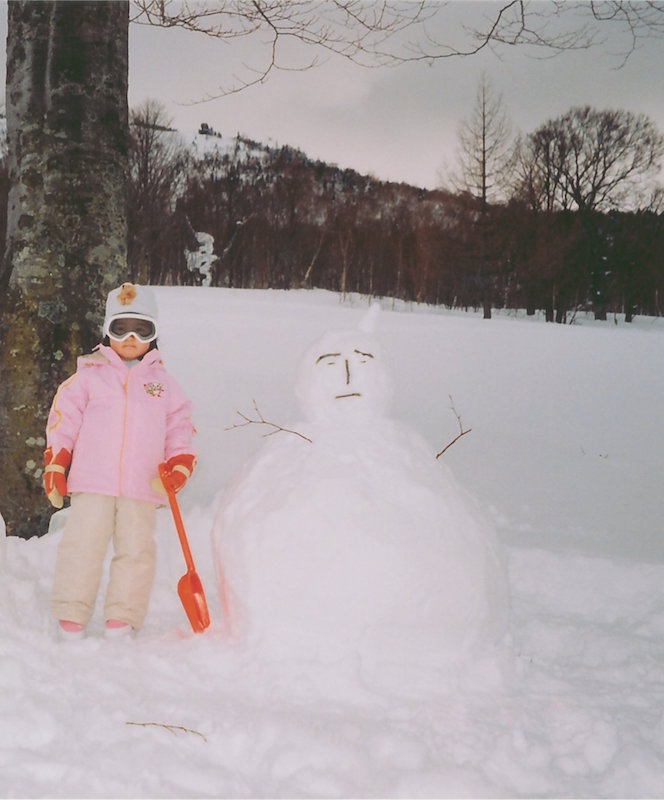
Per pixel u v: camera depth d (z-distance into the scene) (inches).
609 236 1585.9
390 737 91.2
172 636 124.3
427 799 81.5
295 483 118.9
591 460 266.2
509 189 1413.6
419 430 301.4
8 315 167.0
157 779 81.7
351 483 116.4
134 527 131.1
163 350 436.8
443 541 113.9
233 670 108.3
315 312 772.6
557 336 633.6
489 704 103.7
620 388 409.7
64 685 98.1
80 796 77.7
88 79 170.2
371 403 129.3
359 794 82.0
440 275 1534.2
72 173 168.9
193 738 89.7
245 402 320.2
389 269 1796.3
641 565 156.6
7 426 165.0
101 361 137.6
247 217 1747.0
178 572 153.6
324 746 88.0
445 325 719.1
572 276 1529.3
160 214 1560.0
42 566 145.7
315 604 109.3
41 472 165.0
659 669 120.0
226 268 1745.8
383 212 2011.6
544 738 96.2
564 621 142.6
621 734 97.1
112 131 173.6
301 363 135.3
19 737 86.7
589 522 197.8
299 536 112.3
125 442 132.3
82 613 123.9
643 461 267.6
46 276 166.9
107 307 140.6
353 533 111.0
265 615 111.3
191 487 204.5
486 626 115.0
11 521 164.1
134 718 92.5
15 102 170.9
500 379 416.5
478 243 1370.6
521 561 161.5
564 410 352.5
